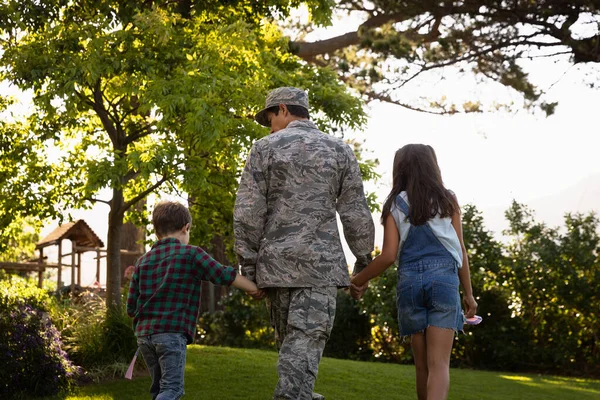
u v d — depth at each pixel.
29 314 6.87
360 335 13.62
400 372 8.74
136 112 9.11
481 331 12.14
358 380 7.68
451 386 8.12
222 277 4.18
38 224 9.71
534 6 12.90
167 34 7.61
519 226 12.65
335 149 4.04
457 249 4.22
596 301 11.75
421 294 4.14
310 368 3.80
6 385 6.34
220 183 8.75
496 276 12.30
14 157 8.80
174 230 4.45
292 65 9.92
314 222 3.92
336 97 9.52
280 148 4.00
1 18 7.96
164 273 4.23
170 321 4.17
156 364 4.27
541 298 12.05
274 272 3.88
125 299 9.69
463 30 13.48
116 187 7.81
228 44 8.07
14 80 7.80
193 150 7.87
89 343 7.83
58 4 8.20
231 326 14.88
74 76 7.50
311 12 10.29
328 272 3.89
